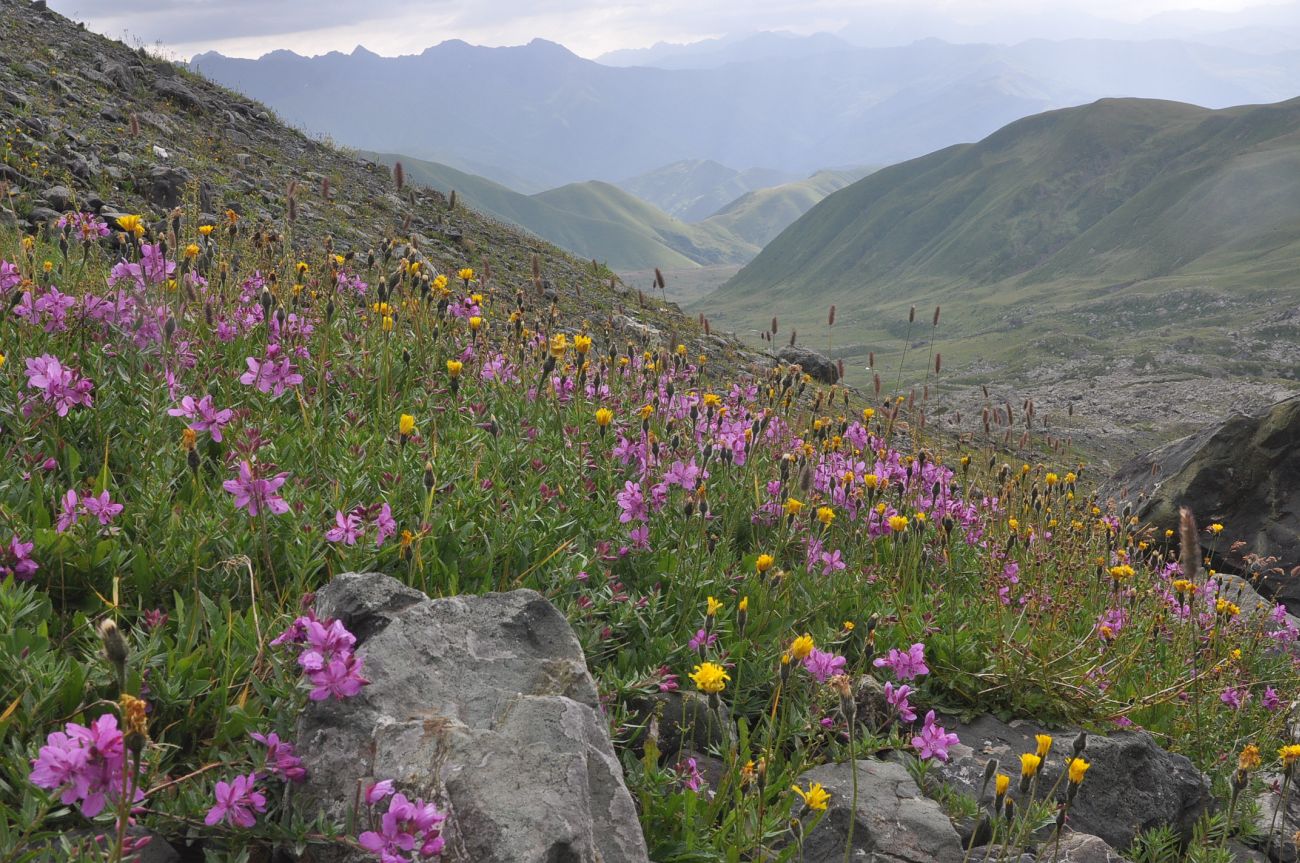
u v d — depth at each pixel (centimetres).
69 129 1648
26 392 473
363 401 615
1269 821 539
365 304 809
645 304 2420
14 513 377
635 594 493
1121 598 738
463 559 450
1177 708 632
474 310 808
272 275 717
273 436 517
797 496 618
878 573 615
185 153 1864
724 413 704
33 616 342
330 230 1769
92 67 2130
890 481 711
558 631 365
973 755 488
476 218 2639
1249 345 18800
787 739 445
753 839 348
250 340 636
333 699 306
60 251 745
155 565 381
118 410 500
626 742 388
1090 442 7950
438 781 279
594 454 605
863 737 465
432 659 331
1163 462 1442
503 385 689
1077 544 766
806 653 375
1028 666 552
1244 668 693
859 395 2567
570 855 265
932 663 551
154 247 537
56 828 270
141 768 273
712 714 363
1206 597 800
